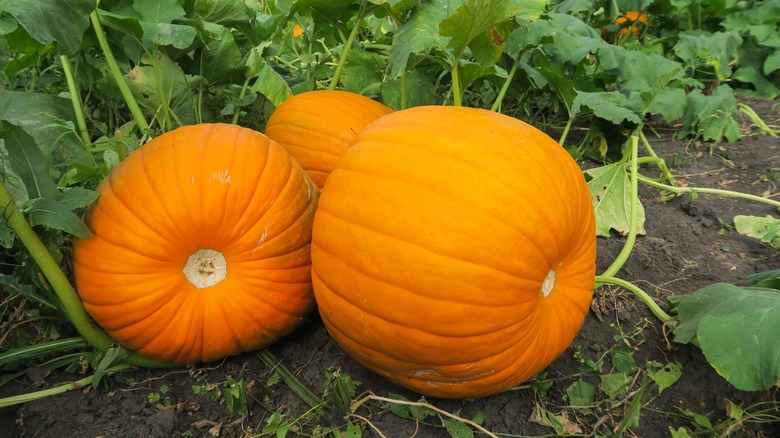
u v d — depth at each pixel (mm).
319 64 1447
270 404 807
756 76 1942
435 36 904
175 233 716
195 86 1104
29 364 846
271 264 769
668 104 1546
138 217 715
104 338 815
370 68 1262
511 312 658
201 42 1104
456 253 629
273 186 755
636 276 1071
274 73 1123
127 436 749
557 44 1286
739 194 1274
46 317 861
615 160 1438
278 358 883
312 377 850
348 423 750
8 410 788
